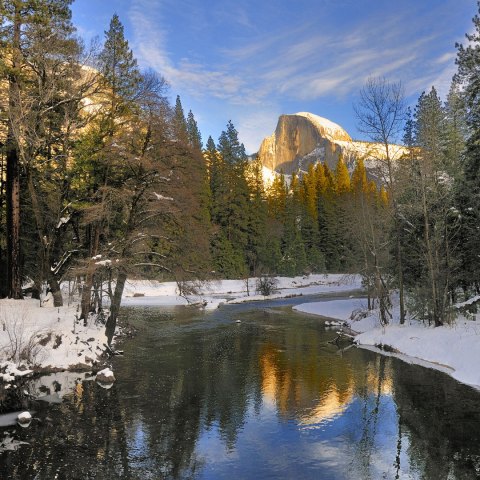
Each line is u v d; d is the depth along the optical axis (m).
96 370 19.73
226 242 64.25
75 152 22.08
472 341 20.39
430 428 13.09
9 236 24.28
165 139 21.92
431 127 26.09
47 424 13.32
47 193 26.05
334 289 67.12
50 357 19.58
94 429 12.95
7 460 10.91
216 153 68.50
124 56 22.94
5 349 18.45
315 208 89.81
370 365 20.78
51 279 24.03
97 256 21.11
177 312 41.66
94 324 23.73
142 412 14.43
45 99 21.39
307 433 12.86
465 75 24.41
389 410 14.66
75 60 22.52
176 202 21.75
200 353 23.67
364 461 11.05
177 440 12.26
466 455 11.29
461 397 15.78
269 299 54.84
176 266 22.52
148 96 21.48
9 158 23.72
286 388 17.20
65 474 10.21
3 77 21.09
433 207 26.25
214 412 14.52
